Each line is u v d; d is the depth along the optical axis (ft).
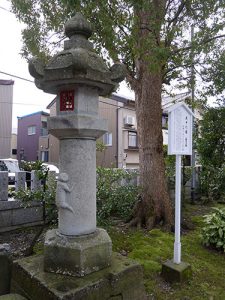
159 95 19.57
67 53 7.54
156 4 16.06
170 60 18.38
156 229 17.92
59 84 8.01
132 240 16.07
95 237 8.16
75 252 7.53
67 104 8.14
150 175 19.17
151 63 14.17
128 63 20.24
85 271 7.54
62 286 6.98
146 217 18.71
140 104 19.93
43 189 14.83
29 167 18.85
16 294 7.89
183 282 11.46
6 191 16.90
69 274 7.54
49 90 8.55
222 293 11.06
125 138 60.54
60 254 7.68
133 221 18.54
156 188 19.10
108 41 13.69
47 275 7.58
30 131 82.89
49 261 7.80
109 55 14.83
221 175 30.12
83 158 8.15
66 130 7.89
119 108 60.54
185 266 11.81
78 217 8.05
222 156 32.55
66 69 7.35
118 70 8.23
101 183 15.93
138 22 14.55
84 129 7.82
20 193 14.48
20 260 8.66
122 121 60.59
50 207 14.37
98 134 8.37
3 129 59.06
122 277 7.82
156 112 19.36
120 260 8.65
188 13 17.60
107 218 15.53
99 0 12.37
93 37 13.73
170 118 12.28
